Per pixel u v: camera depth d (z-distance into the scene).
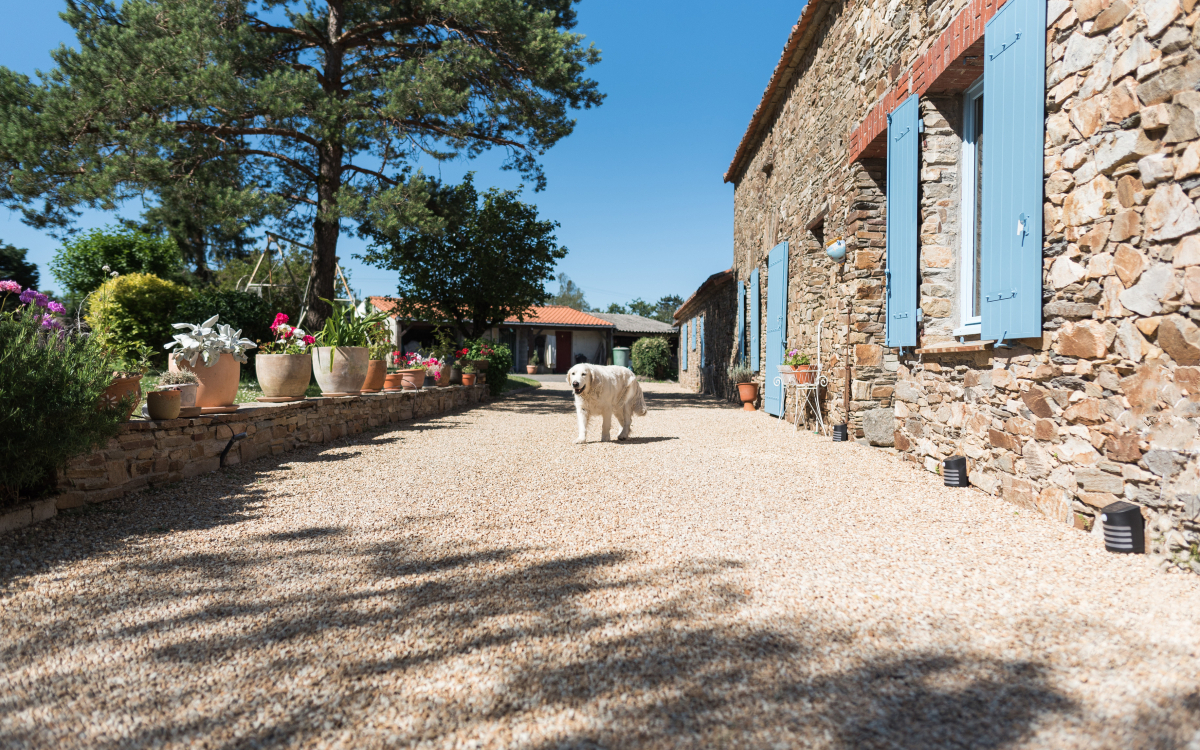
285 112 9.42
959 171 4.58
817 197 7.24
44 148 8.58
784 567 2.54
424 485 4.21
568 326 30.58
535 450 5.79
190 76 8.85
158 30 9.48
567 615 2.10
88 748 1.42
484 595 2.28
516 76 12.02
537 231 14.06
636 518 3.34
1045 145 3.15
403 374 9.09
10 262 22.62
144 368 4.38
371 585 2.40
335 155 11.65
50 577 2.48
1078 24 2.88
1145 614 2.00
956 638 1.87
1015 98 3.32
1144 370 2.58
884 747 1.37
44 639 1.96
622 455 5.45
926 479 4.31
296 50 12.06
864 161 5.94
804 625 1.99
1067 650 1.78
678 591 2.30
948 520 3.22
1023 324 3.29
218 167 10.23
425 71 10.40
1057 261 3.09
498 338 30.28
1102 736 1.38
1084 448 2.95
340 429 6.73
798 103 8.16
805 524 3.18
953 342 4.23
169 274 15.91
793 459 5.18
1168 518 2.48
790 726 1.45
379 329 8.66
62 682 1.71
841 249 6.18
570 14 13.02
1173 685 1.57
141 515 3.42
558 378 26.55
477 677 1.70
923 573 2.43
